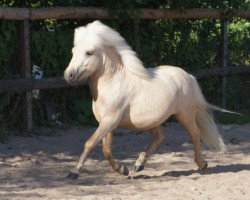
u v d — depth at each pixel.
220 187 10.16
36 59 15.07
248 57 20.31
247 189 10.05
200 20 18.48
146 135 15.05
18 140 13.74
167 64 17.66
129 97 10.33
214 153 13.66
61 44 15.44
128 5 15.76
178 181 10.62
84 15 15.23
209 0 17.94
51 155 12.88
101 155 13.09
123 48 10.40
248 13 18.98
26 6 15.37
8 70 14.52
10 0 15.28
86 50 10.04
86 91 15.96
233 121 17.52
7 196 9.38
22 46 14.42
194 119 11.19
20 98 14.41
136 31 16.42
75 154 13.09
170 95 10.61
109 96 10.18
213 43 18.89
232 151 13.95
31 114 14.41
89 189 9.96
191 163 12.53
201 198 9.37
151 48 17.09
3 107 14.21
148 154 11.14
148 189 10.02
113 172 11.49
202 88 18.59
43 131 14.61
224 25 18.95
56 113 15.39
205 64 18.75
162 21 17.20
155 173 11.52
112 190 9.93
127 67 10.37
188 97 10.95
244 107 19.84
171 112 10.74
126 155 13.23
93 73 10.23
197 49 18.33
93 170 11.62
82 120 15.57
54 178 10.86
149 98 10.44
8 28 14.29
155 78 10.59
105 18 15.70
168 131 15.52
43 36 15.08
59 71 15.46
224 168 11.98
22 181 10.58
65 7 14.97
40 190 9.83
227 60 19.56
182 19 17.67
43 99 15.12
